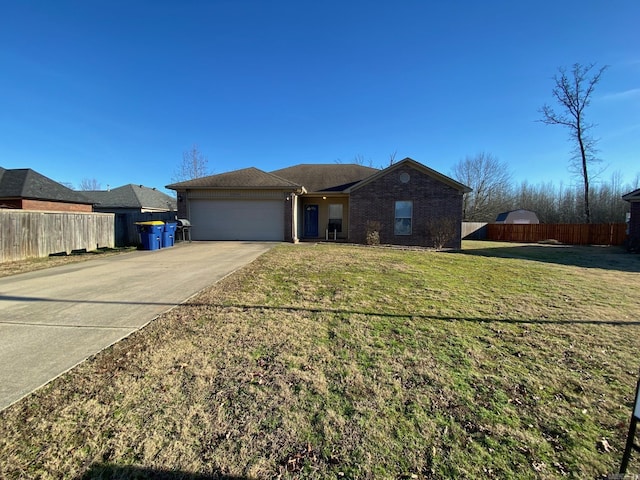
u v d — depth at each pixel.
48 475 1.57
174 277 6.39
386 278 6.38
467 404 2.22
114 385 2.39
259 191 15.13
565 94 24.42
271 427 1.96
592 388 2.45
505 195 37.72
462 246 17.58
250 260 8.70
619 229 19.00
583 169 24.55
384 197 15.46
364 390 2.38
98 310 4.21
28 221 9.11
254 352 2.99
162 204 28.47
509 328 3.71
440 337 3.42
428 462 1.70
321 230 18.38
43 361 2.75
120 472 1.60
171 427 1.94
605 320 4.03
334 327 3.66
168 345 3.11
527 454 1.76
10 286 5.60
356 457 1.74
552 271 7.82
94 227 11.56
